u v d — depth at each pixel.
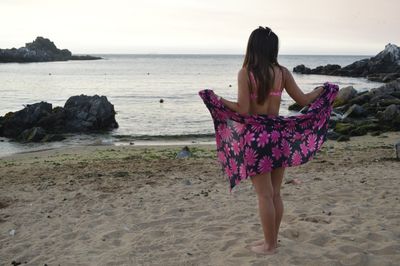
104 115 24.45
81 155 14.86
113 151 15.79
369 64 72.81
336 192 7.10
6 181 9.34
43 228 5.94
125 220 6.05
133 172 9.95
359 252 4.27
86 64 155.38
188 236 5.16
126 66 141.50
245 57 3.95
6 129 22.88
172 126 25.34
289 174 9.01
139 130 24.09
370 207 6.05
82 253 4.86
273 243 4.33
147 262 4.45
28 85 57.09
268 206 4.11
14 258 4.90
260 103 3.91
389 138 17.95
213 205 6.63
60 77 76.25
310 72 83.50
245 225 5.42
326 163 10.39
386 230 4.92
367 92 32.19
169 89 52.88
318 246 4.51
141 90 51.22
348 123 21.89
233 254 4.39
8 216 6.56
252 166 3.91
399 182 7.81
